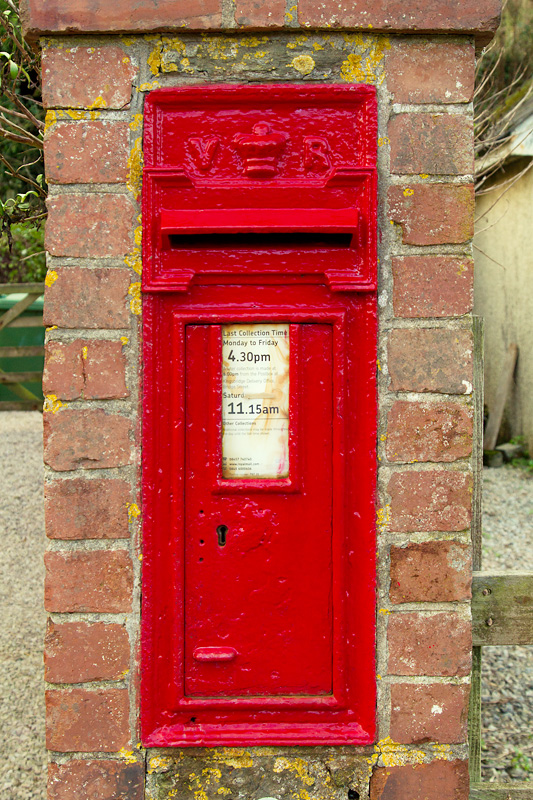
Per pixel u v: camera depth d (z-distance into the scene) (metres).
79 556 1.50
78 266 1.47
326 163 1.45
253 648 1.52
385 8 1.42
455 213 1.48
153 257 1.45
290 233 1.42
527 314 6.91
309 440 1.50
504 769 2.32
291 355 1.48
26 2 1.41
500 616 1.76
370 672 1.51
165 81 1.45
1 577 4.07
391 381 1.50
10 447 7.12
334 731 1.52
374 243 1.44
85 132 1.45
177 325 1.47
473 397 1.51
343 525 1.50
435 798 1.54
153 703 1.51
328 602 1.52
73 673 1.50
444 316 1.49
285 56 1.45
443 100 1.46
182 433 1.48
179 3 1.41
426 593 1.52
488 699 2.82
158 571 1.50
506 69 6.38
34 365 8.02
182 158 1.45
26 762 2.35
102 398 1.48
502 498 5.77
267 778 1.53
